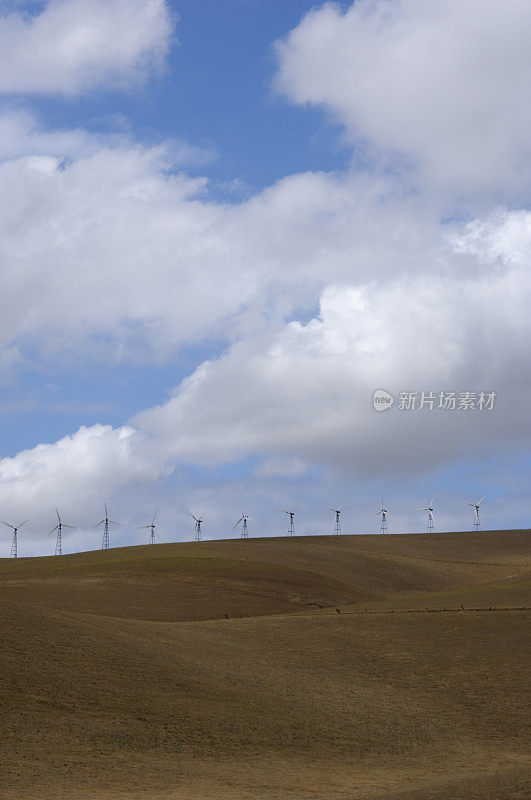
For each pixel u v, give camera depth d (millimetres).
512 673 60812
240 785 36062
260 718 47125
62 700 44219
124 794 33156
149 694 47812
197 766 38375
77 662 50906
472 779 35562
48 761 36125
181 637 66750
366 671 63406
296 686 56219
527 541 187625
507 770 40250
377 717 51062
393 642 71688
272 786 36281
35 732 39312
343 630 76750
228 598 107312
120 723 42469
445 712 54000
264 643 70562
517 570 153125
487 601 93750
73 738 39469
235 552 143250
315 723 47938
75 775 34906
